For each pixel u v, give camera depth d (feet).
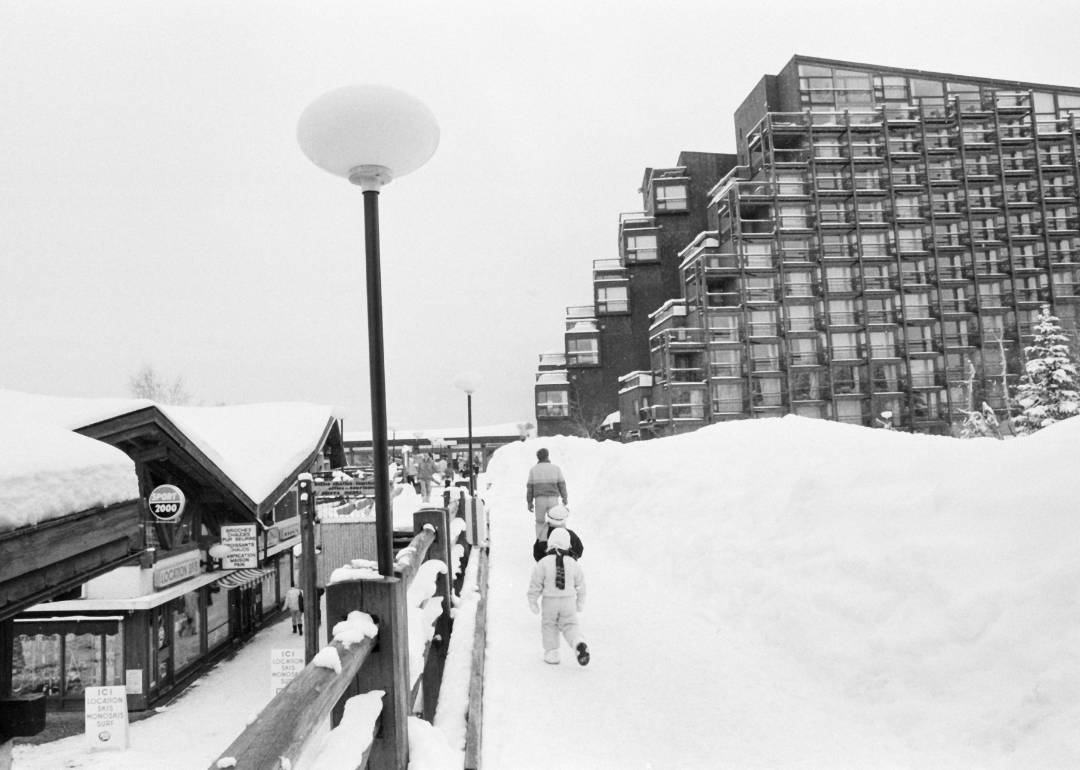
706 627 23.12
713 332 146.30
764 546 25.45
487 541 40.50
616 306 184.44
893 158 149.28
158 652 47.11
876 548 20.39
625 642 21.89
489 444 227.20
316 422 78.02
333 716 9.09
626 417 172.76
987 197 152.87
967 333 149.18
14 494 8.95
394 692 9.17
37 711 11.30
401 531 46.65
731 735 15.31
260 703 46.06
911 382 145.28
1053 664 13.58
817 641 19.16
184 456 46.62
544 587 20.17
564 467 91.91
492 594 28.84
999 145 151.84
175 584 49.11
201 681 51.31
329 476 73.72
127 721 38.11
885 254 147.95
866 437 30.48
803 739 14.99
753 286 147.74
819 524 23.84
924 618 16.99
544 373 189.37
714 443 41.06
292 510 77.66
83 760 36.76
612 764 13.92
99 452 11.48
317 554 46.91
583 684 18.43
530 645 21.85
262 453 66.54
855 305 147.84
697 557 28.84
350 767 6.82
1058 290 151.12
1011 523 17.37
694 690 17.90
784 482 29.01
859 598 19.26
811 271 147.95
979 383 146.72
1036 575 15.47
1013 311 149.28
